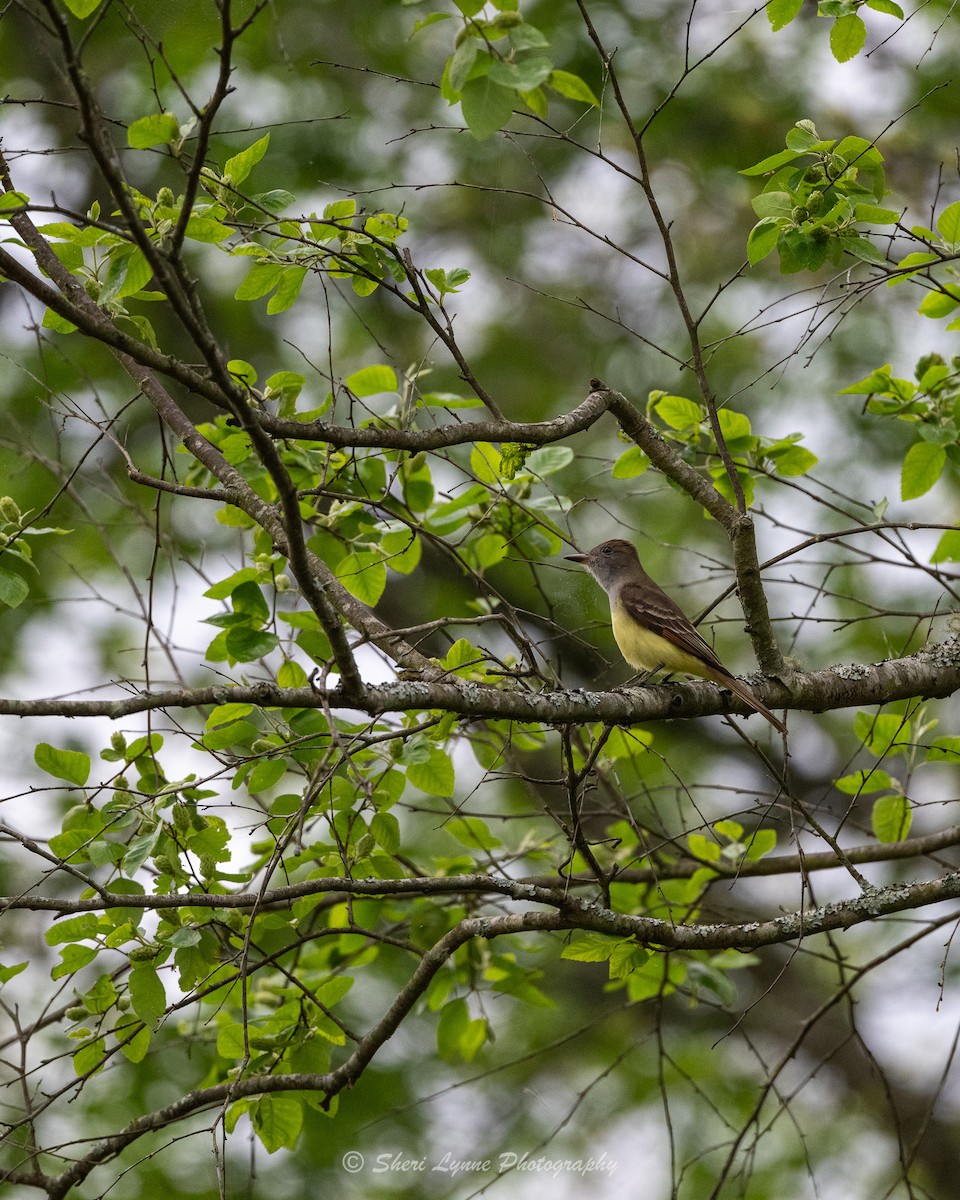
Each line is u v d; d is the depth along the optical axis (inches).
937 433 402.9
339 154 746.8
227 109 722.2
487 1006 665.0
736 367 753.0
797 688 377.7
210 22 534.6
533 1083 658.8
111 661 697.6
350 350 772.6
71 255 335.3
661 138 759.7
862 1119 697.0
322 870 376.2
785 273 349.4
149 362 286.5
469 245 798.5
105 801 391.5
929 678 392.5
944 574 404.8
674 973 446.6
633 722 352.8
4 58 713.0
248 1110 368.2
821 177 348.5
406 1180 611.8
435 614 748.6
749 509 426.6
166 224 316.8
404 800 670.5
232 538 725.9
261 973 463.8
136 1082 575.2
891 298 732.7
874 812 429.7
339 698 305.3
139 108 725.9
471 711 324.2
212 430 418.9
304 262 351.6
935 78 703.1
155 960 328.2
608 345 783.7
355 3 757.9
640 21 759.7
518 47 271.0
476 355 794.2
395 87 754.8
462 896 446.0
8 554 343.9
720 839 537.3
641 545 760.3
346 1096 616.1
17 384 716.7
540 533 443.5
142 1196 556.7
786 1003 726.5
